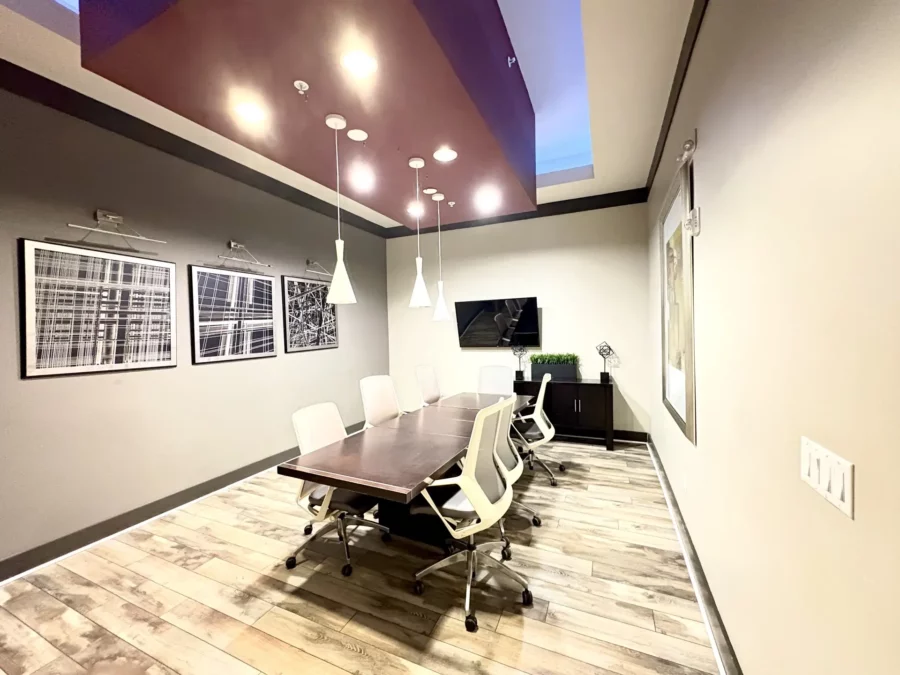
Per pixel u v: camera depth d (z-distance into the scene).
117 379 2.67
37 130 2.29
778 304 1.07
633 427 4.50
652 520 2.68
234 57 1.63
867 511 0.72
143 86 1.83
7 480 2.15
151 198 2.89
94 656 1.63
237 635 1.73
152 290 2.88
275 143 2.41
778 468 1.10
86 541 2.46
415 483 1.71
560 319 4.82
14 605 1.93
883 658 0.67
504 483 2.16
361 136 2.32
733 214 1.40
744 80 1.28
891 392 0.65
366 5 1.36
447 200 3.55
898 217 0.62
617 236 4.53
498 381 4.36
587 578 2.08
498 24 2.36
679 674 1.50
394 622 1.79
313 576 2.15
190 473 3.12
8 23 1.87
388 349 5.90
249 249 3.71
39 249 2.29
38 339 2.28
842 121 0.76
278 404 3.99
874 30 0.66
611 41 2.06
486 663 1.56
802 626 0.98
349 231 5.15
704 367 1.87
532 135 3.44
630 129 2.98
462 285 5.37
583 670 1.52
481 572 2.15
